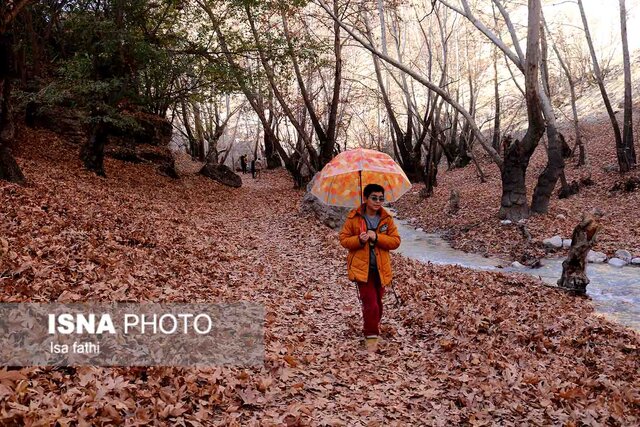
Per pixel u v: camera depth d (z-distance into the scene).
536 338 6.33
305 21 25.50
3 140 10.34
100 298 5.28
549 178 17.42
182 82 24.58
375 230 5.45
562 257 13.23
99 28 15.74
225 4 21.55
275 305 6.86
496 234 16.02
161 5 19.73
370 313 5.48
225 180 31.27
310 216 18.03
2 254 5.63
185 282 7.14
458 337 6.03
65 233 7.56
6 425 2.68
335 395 4.26
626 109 23.50
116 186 16.94
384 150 47.38
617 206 18.78
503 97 44.31
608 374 5.34
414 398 4.39
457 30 34.72
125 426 3.02
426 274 10.30
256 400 3.85
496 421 3.99
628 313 8.49
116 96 16.62
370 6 25.91
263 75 22.12
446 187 31.47
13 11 10.26
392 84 45.22
